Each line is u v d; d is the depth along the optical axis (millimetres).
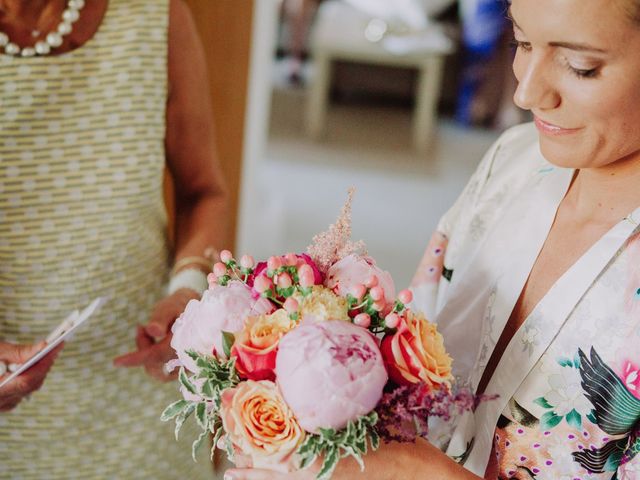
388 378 747
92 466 1396
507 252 952
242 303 761
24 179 1233
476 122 6766
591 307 836
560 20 691
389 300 788
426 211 4578
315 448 686
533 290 914
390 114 7156
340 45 5828
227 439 750
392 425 729
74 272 1292
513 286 930
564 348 853
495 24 6426
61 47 1201
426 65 5781
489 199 1025
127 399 1390
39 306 1291
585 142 763
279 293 775
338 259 819
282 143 5758
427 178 5227
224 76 2148
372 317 768
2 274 1262
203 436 755
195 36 1352
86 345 1327
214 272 838
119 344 1361
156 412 1425
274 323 736
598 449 852
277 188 4711
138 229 1324
